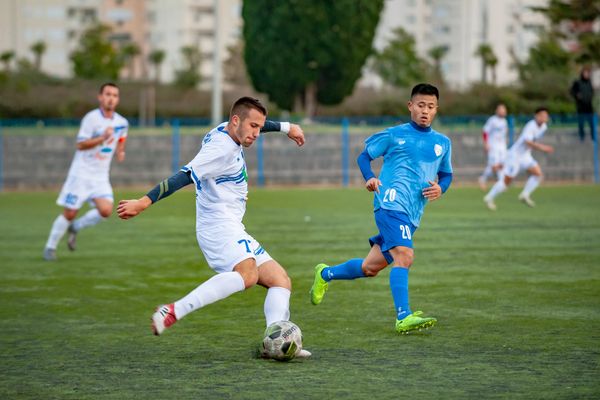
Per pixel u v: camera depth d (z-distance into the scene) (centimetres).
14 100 9331
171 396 1095
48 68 19538
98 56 12631
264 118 1286
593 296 1808
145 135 5478
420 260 2348
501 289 1897
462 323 1542
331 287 1956
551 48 8362
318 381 1161
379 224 1470
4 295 1891
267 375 1196
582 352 1316
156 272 2208
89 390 1131
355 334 1466
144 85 10738
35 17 19425
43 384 1165
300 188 5328
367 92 9562
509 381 1152
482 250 2534
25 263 2377
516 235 2894
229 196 1316
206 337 1456
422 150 1462
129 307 1748
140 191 5091
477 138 5675
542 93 8675
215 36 6906
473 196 4581
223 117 9519
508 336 1433
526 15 18775
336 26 7456
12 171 5372
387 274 2138
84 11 19562
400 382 1153
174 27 18688
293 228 3159
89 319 1627
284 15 7400
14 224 3425
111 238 2933
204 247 1325
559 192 4812
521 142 3816
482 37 19238
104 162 2448
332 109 8588
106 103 2389
